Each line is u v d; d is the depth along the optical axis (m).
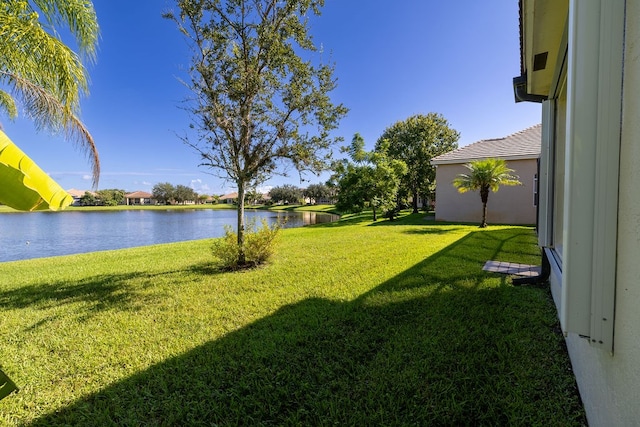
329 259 6.07
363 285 4.20
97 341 2.82
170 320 3.26
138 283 4.79
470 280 4.22
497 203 14.21
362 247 7.39
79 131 4.93
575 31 1.26
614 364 1.20
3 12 3.65
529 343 2.46
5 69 4.19
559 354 2.28
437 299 3.50
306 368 2.24
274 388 2.04
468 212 15.03
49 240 14.71
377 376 2.10
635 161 1.02
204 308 3.57
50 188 1.01
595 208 1.24
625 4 1.14
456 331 2.70
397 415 1.74
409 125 23.98
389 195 17.17
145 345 2.72
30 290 4.63
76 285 4.83
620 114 1.17
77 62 4.77
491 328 2.74
